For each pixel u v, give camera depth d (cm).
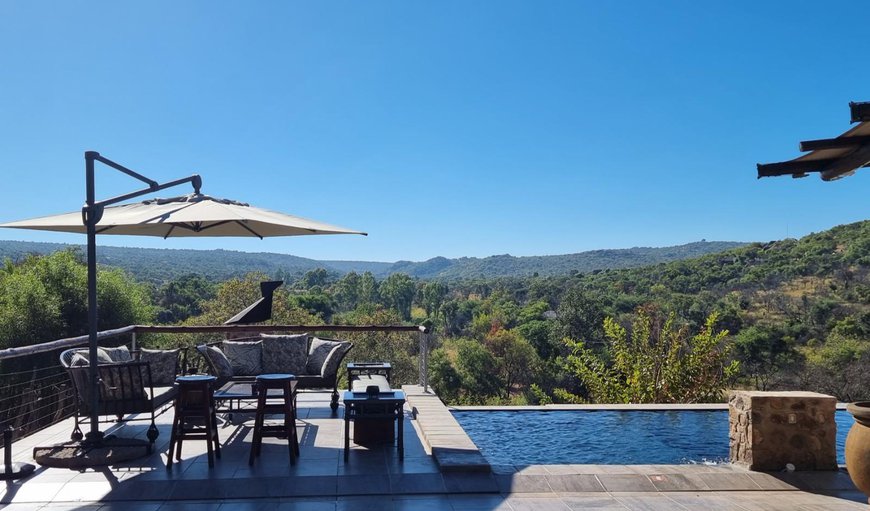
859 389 2425
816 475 443
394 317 4209
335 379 630
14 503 369
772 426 457
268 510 363
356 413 495
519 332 5019
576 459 591
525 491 404
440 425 559
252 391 495
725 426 711
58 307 2019
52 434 543
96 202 456
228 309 2852
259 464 448
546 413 771
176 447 498
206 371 735
